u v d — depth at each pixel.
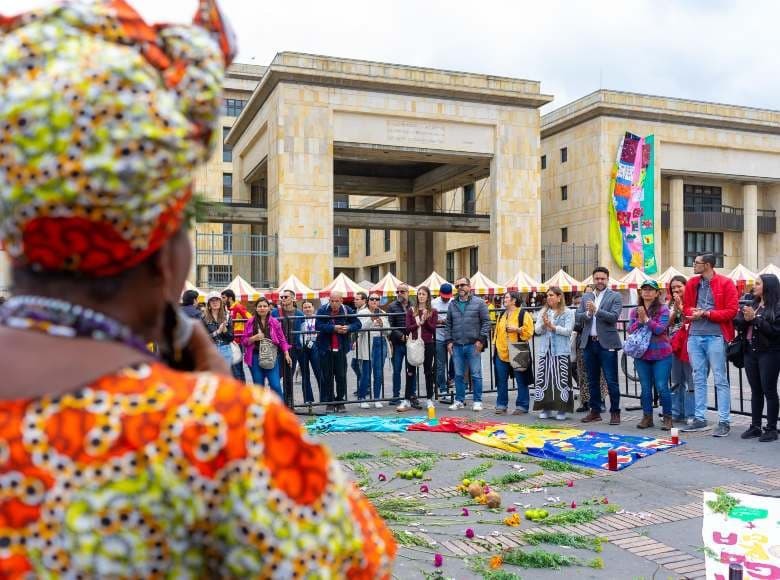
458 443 8.03
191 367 1.16
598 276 9.24
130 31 0.91
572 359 10.45
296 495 0.90
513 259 34.69
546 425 9.11
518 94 34.25
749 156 44.16
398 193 41.88
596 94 40.50
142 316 0.99
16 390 0.87
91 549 0.83
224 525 0.87
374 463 6.98
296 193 30.98
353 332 10.55
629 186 40.75
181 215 0.97
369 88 32.22
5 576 0.83
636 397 10.70
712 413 9.97
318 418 9.62
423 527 4.98
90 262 0.90
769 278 7.89
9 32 0.91
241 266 38.81
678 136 42.12
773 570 4.13
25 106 0.82
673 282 9.11
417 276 43.47
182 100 0.92
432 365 11.09
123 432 0.85
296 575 0.88
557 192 44.28
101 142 0.83
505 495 5.82
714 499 5.33
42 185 0.83
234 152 40.94
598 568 4.22
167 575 0.87
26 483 0.84
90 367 0.89
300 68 30.75
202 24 1.01
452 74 33.50
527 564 4.27
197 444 0.86
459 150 33.97
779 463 6.83
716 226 45.25
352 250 65.25
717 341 8.26
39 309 0.92
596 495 5.77
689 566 4.24
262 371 10.16
